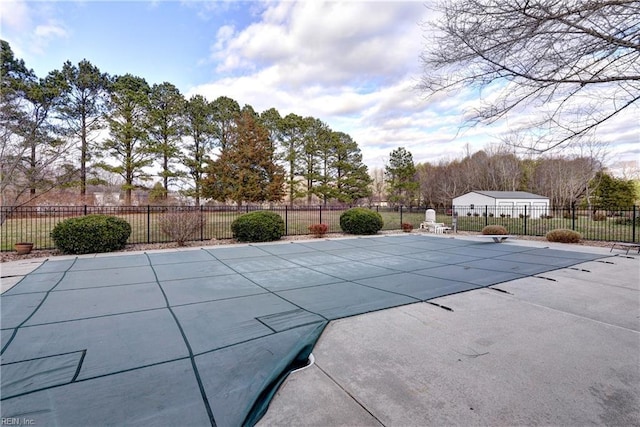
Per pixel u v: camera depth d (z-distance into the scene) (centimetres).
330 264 695
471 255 813
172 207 1011
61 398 209
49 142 1297
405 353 286
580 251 860
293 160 2917
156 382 231
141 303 420
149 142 2100
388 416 198
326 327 343
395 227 1614
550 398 218
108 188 2172
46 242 1019
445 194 3409
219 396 214
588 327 348
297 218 2095
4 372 242
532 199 2608
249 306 409
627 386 233
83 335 316
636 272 611
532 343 307
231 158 2381
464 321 365
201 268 646
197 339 307
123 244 885
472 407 207
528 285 521
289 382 238
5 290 478
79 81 1808
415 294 468
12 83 1511
